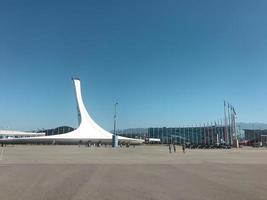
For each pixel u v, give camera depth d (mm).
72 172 24797
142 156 49344
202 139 172625
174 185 17453
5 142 145250
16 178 20859
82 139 149375
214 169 27500
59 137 148125
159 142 178500
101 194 14570
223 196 13938
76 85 163125
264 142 133125
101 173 24031
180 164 33219
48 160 38969
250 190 15602
